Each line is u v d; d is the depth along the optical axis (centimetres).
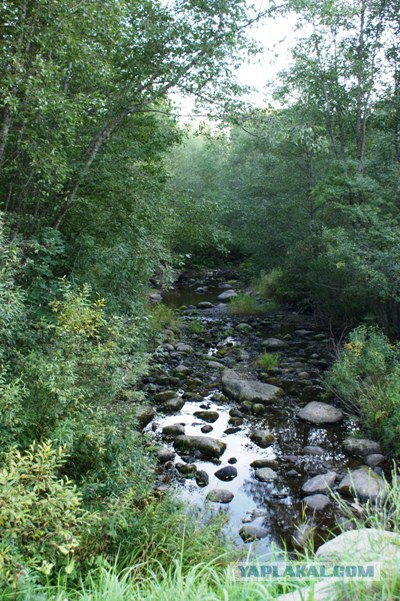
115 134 861
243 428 820
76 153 768
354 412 855
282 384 1021
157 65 757
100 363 481
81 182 757
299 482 648
